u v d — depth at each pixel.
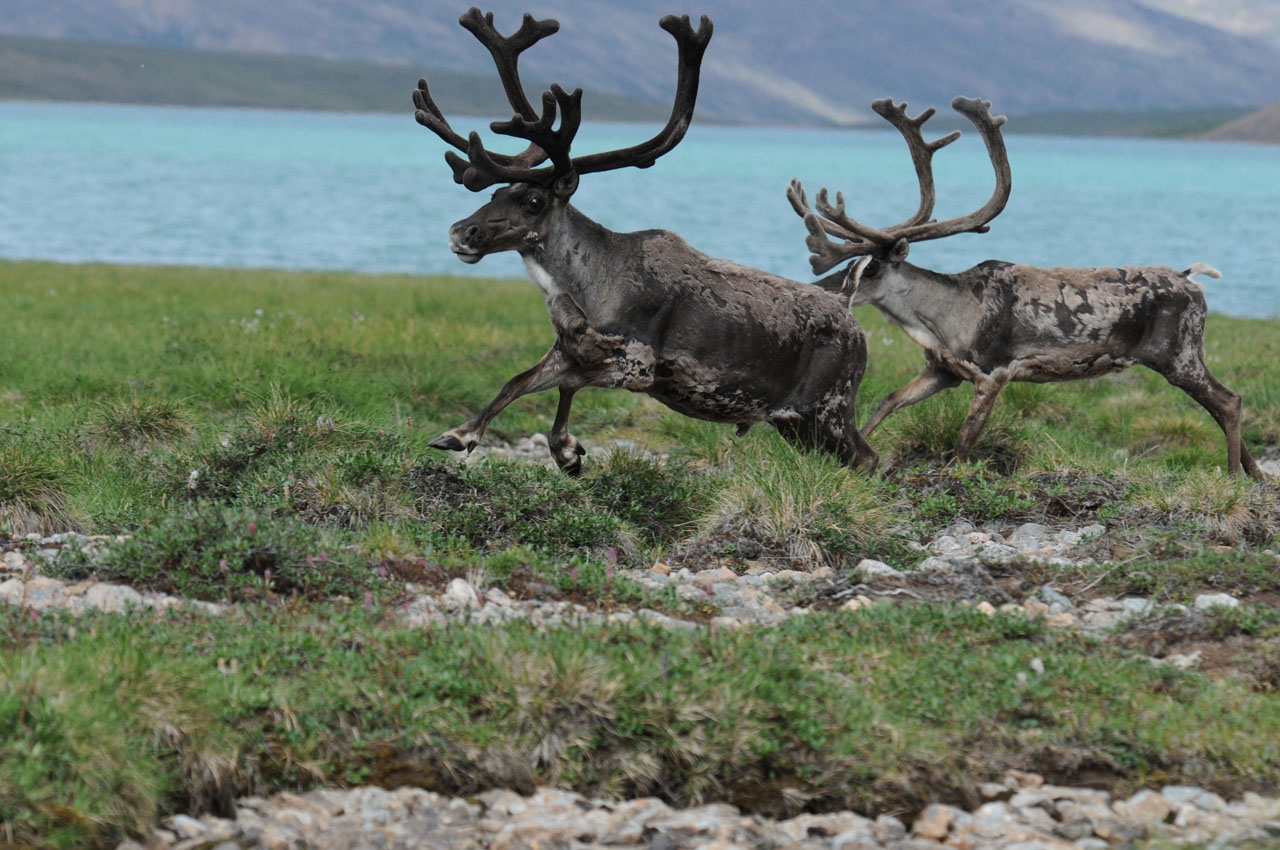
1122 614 27.08
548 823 19.00
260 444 35.72
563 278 34.12
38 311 76.75
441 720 20.59
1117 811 19.86
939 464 42.47
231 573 26.02
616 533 32.09
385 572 27.30
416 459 34.41
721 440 41.84
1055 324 40.94
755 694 21.16
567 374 34.44
